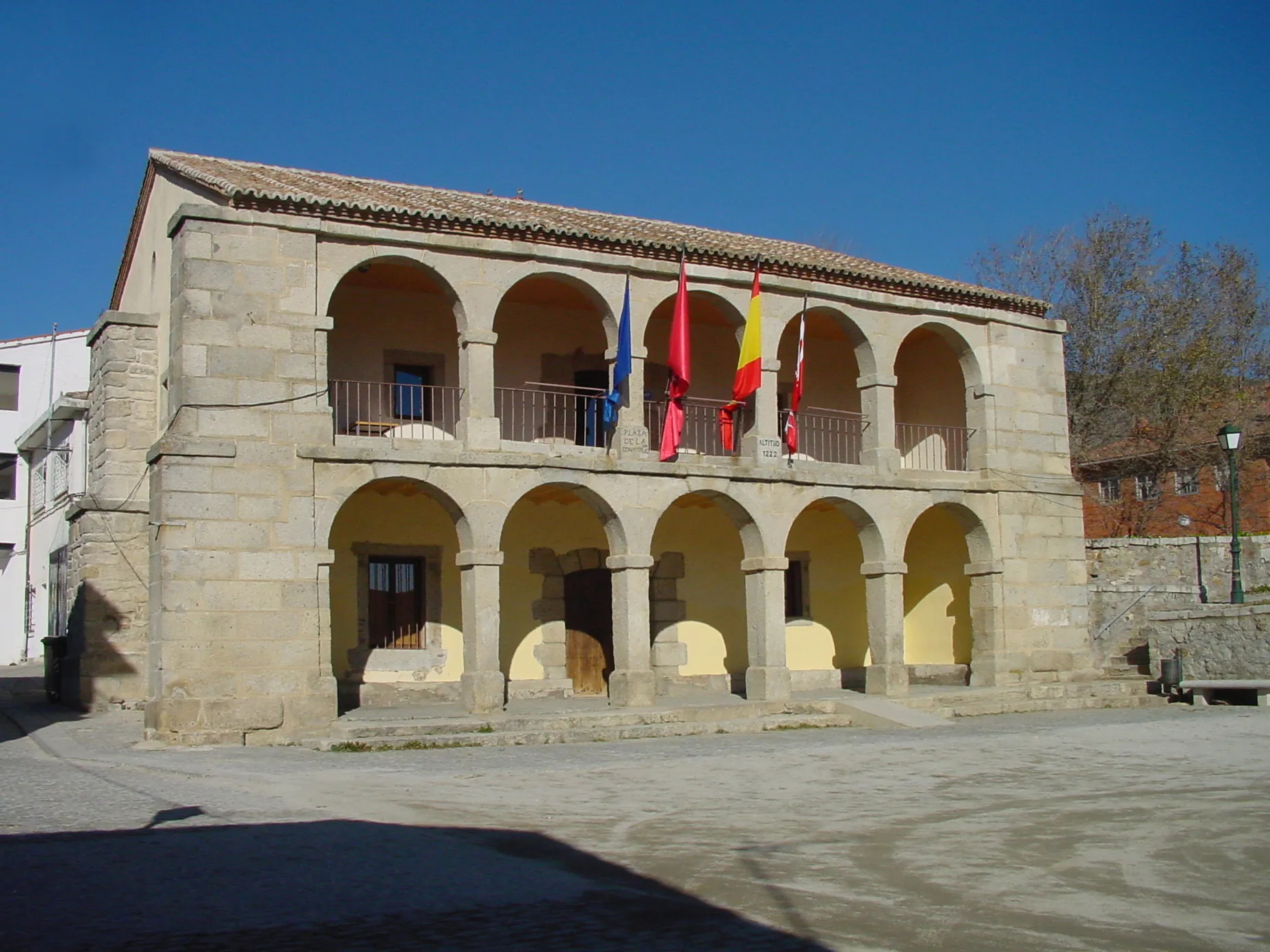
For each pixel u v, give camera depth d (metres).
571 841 11.84
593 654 26.53
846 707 23.72
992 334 27.89
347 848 11.30
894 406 30.38
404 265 22.61
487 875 10.29
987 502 27.33
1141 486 41.03
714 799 14.48
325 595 20.64
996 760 17.80
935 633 29.41
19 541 38.47
